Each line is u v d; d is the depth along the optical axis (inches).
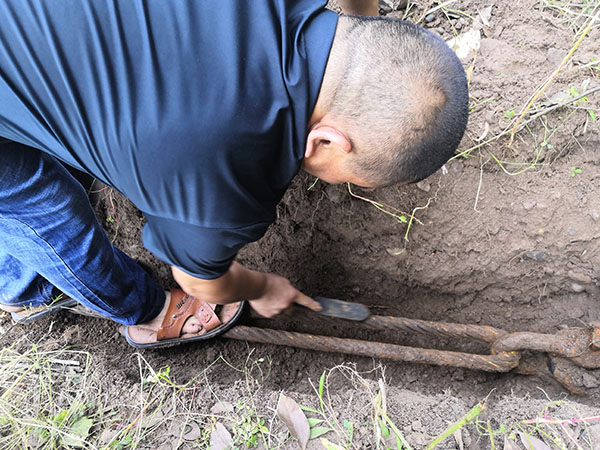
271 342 62.4
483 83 63.0
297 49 30.1
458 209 63.0
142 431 50.8
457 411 52.1
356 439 48.2
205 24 29.1
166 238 35.8
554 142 60.5
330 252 69.3
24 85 30.9
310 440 48.5
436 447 47.6
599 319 64.1
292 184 64.9
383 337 70.9
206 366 64.1
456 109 32.4
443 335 60.9
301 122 31.2
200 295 44.0
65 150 33.9
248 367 65.2
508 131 59.9
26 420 50.2
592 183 60.6
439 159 34.3
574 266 63.7
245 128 29.4
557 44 64.7
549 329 67.1
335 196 64.3
